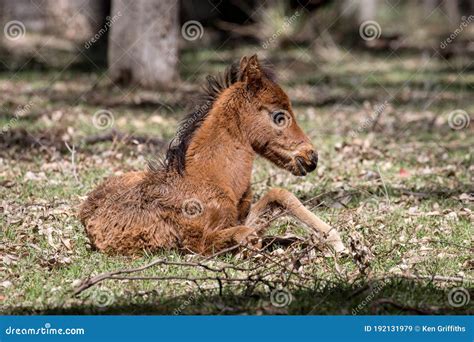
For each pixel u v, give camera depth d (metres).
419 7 52.41
